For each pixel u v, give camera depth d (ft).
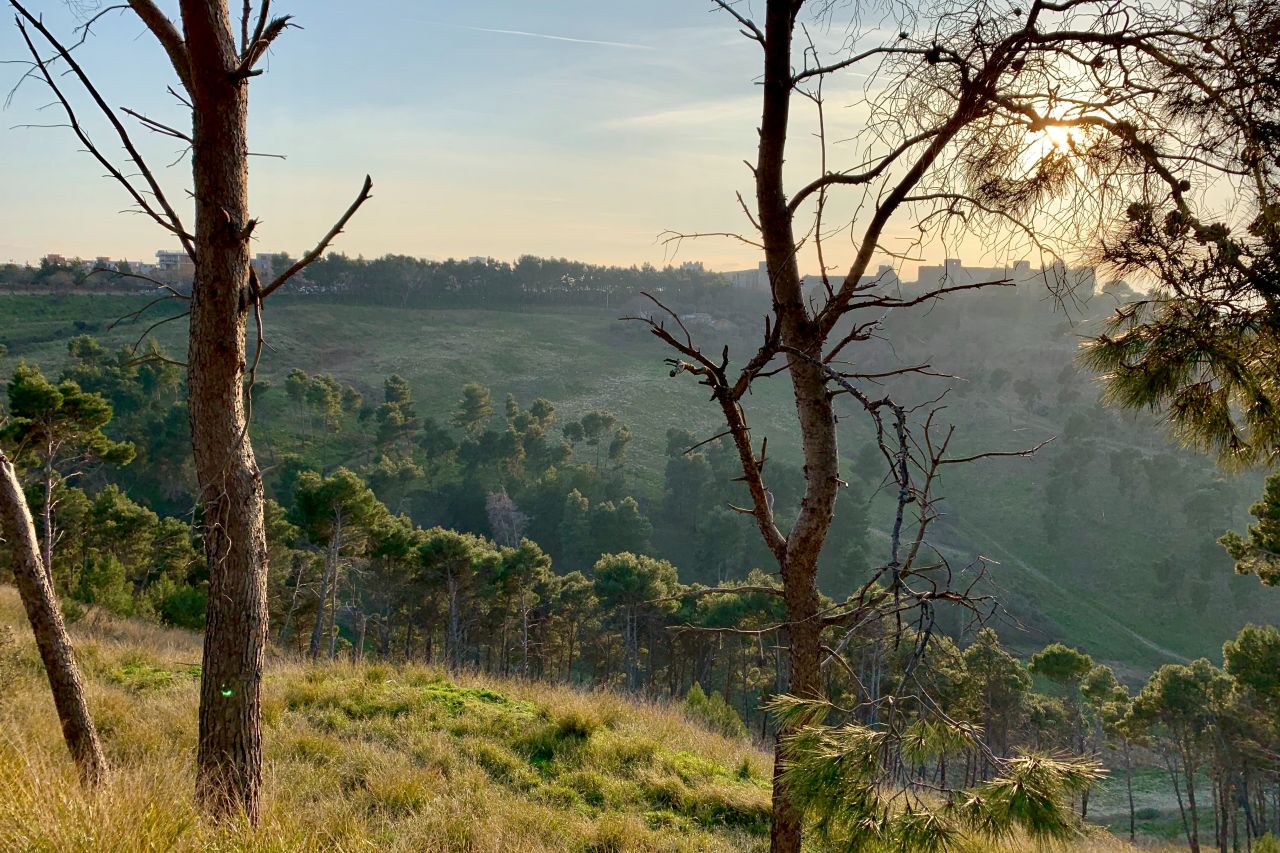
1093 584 229.04
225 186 10.02
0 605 43.86
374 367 379.96
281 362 362.12
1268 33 7.64
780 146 9.59
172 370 239.30
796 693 9.39
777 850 9.29
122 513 92.43
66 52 9.31
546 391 368.27
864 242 9.51
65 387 52.80
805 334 9.71
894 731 5.81
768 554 213.66
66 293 369.30
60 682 12.27
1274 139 7.70
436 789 17.57
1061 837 5.21
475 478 249.55
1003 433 304.50
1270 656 62.18
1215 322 8.06
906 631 6.51
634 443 308.60
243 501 10.59
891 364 160.04
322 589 80.18
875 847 5.45
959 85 9.16
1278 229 7.48
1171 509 252.62
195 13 9.57
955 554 233.14
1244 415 8.55
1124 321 8.88
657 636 97.14
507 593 98.43
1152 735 91.97
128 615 65.16
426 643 115.24
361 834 12.05
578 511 214.07
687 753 24.35
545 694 28.35
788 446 305.53
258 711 10.80
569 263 536.01
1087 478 271.08
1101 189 8.84
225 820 9.74
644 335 440.45
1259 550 41.86
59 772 10.91
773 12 9.18
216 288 10.13
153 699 22.59
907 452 5.94
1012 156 9.36
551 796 19.06
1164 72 8.42
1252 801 101.04
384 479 221.25
